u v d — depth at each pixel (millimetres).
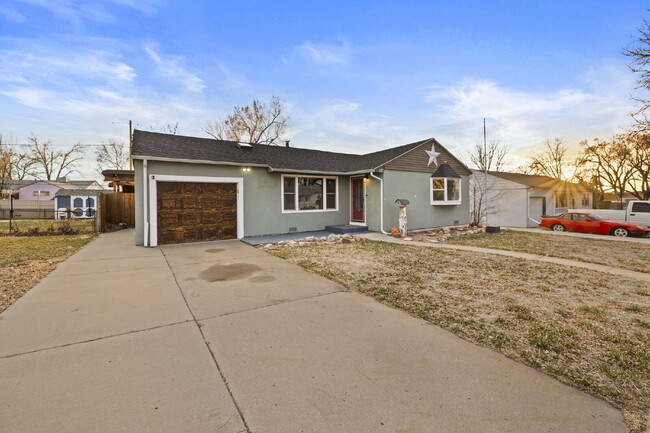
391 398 2068
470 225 14906
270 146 13703
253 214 10625
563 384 2264
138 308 3855
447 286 4898
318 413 1911
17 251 7742
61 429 1738
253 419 1853
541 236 12125
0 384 2193
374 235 11344
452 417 1870
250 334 3119
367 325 3367
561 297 4379
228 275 5562
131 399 2037
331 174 12203
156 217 8820
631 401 2061
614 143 25156
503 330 3248
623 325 3381
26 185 33156
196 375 2348
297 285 4930
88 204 23891
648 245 9688
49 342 2896
